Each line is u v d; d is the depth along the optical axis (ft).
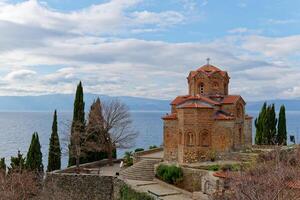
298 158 91.35
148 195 130.21
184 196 135.44
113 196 157.99
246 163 131.03
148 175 161.58
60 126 435.94
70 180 163.22
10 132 635.25
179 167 149.48
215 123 165.17
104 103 234.79
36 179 169.17
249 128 195.83
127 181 154.10
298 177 69.51
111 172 179.42
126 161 193.77
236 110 172.86
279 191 58.75
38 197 140.77
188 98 168.96
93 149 204.44
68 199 144.46
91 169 185.68
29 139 492.95
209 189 126.00
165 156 172.35
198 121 161.99
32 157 186.39
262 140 220.43
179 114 165.99
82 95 207.82
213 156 163.12
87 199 160.86
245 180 66.23
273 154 101.24
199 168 146.82
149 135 558.97
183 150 161.48
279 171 67.62
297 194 63.41
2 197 109.81
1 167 176.14
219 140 164.14
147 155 199.72
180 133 164.86
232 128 163.02
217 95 178.81
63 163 344.08
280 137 221.66
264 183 64.95
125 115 286.05
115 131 226.38
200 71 183.32
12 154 329.11
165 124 173.37
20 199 121.29
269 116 222.48
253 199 56.44
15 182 125.08
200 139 162.81
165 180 151.23
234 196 65.41
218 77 181.57
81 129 202.39
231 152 162.09
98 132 211.20
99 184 161.27
